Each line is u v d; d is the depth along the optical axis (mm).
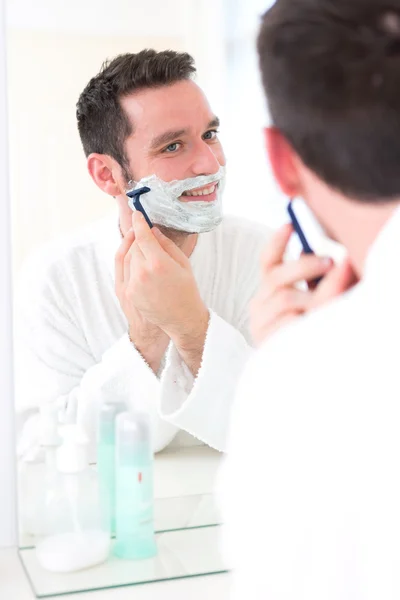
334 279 609
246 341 1115
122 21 1060
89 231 1085
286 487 504
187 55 1075
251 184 1103
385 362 490
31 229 1079
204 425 1122
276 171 583
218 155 1091
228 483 555
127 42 1062
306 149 532
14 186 1069
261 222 1105
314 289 706
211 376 1109
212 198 1093
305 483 498
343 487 487
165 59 1068
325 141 518
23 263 1086
